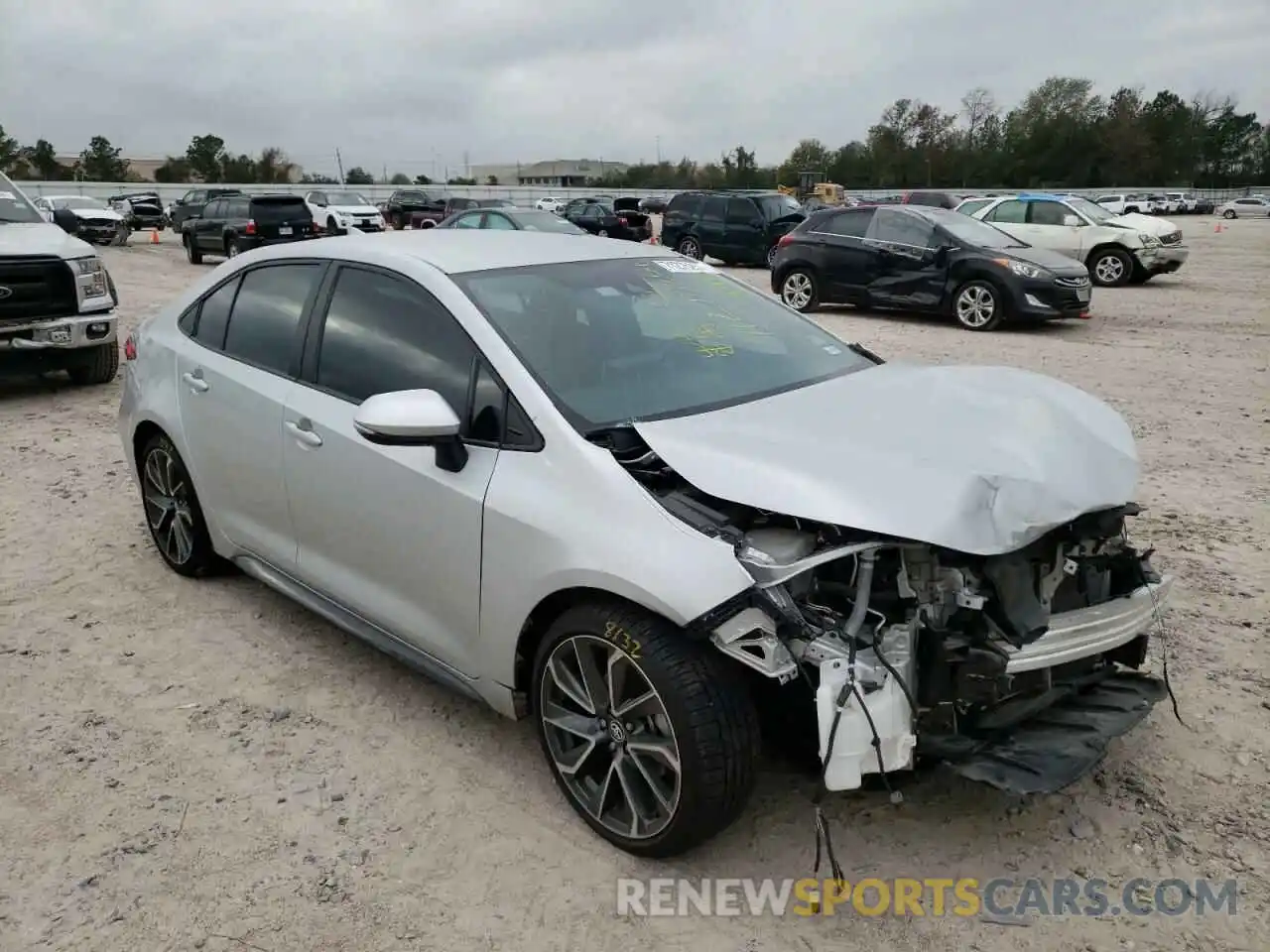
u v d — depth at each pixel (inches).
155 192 2124.8
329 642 169.5
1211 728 138.3
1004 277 517.3
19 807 126.1
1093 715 115.4
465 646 128.3
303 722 145.0
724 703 104.8
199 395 171.2
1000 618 106.7
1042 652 110.0
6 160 3088.1
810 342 159.2
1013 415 123.9
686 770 105.1
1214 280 783.7
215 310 177.3
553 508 114.0
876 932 104.3
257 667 160.7
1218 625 168.6
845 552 100.9
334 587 148.9
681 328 147.5
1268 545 204.1
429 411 116.8
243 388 160.7
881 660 99.8
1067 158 3526.1
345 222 1228.5
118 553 207.6
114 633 172.6
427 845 118.8
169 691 153.6
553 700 120.8
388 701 150.6
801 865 114.1
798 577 105.0
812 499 102.0
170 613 180.1
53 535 218.1
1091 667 124.8
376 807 125.6
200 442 172.4
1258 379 377.7
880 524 99.0
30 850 118.3
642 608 107.7
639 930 105.3
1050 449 115.4
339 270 153.4
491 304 134.7
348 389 144.5
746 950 102.3
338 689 154.1
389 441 117.3
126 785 130.3
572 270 150.8
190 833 121.1
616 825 116.6
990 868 113.1
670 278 161.0
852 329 540.4
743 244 911.0
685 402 130.6
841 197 2073.1
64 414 335.0
